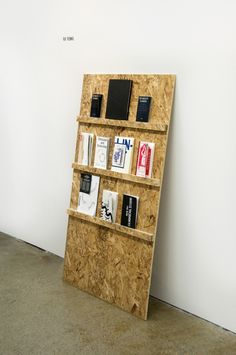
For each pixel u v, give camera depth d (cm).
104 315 250
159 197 246
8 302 257
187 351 217
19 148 367
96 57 294
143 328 238
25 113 356
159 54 256
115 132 270
